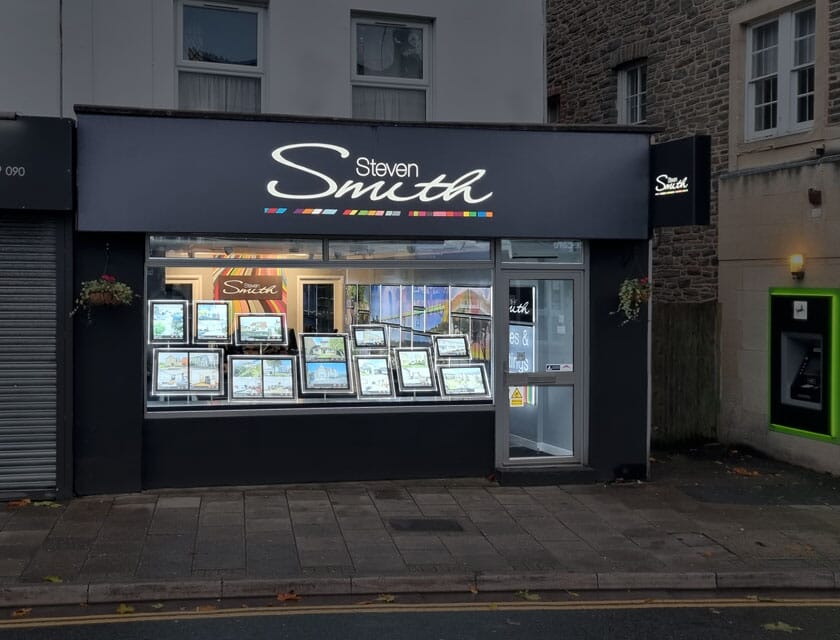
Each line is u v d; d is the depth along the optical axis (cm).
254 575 693
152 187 909
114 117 897
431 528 841
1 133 862
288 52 1006
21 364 898
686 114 1394
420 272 1027
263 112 1018
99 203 897
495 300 1037
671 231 1431
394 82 1062
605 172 1019
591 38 1653
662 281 1459
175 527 815
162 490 943
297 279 993
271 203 941
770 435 1200
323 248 996
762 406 1213
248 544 771
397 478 1008
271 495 937
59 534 786
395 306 1020
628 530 855
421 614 651
